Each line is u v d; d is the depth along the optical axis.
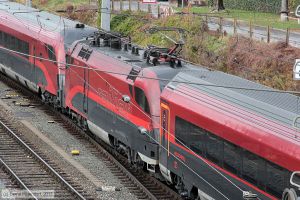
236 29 75.69
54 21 69.06
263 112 33.94
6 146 53.38
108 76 50.09
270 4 96.81
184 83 40.94
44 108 65.81
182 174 40.41
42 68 65.38
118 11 98.88
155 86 43.81
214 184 37.09
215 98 37.75
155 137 43.22
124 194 43.16
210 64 69.31
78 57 56.03
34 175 46.47
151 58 47.25
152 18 92.38
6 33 75.94
